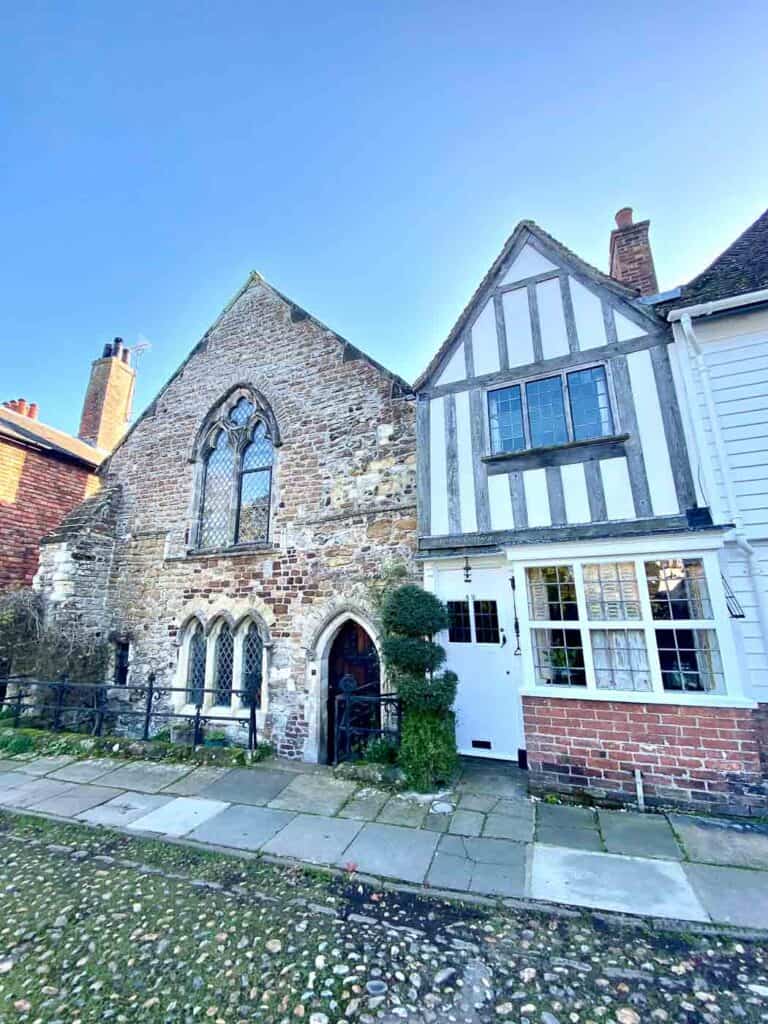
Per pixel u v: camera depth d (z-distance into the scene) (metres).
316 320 10.20
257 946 3.15
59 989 2.79
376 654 8.15
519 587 6.01
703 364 6.21
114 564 11.08
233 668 9.19
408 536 7.98
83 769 6.85
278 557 9.13
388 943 3.18
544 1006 2.64
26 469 11.98
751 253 7.02
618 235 9.11
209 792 5.91
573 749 5.41
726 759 4.86
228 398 10.95
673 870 3.90
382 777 5.99
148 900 3.69
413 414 8.50
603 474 6.51
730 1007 2.61
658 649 5.36
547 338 7.32
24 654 9.61
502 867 4.02
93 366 17.47
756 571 5.59
